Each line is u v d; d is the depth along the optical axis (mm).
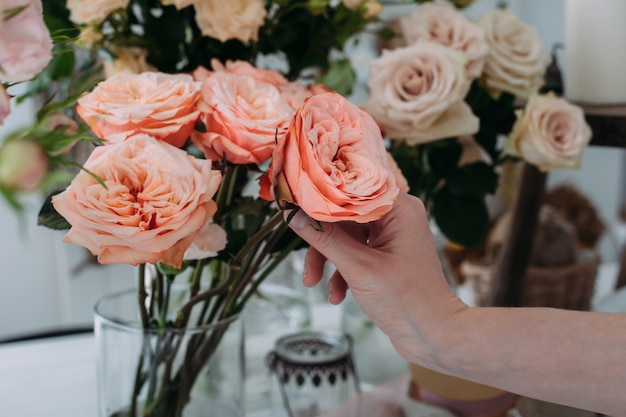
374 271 594
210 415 700
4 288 1580
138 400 676
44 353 1016
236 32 726
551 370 595
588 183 2408
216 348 691
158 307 665
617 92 896
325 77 868
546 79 1021
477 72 837
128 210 528
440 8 880
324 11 837
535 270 1081
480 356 606
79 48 795
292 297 979
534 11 2336
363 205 512
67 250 1570
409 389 905
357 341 928
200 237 594
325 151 521
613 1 876
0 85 451
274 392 864
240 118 581
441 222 892
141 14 800
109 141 578
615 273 1407
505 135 924
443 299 613
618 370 581
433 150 880
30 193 396
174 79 611
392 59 801
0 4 422
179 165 539
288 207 538
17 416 851
